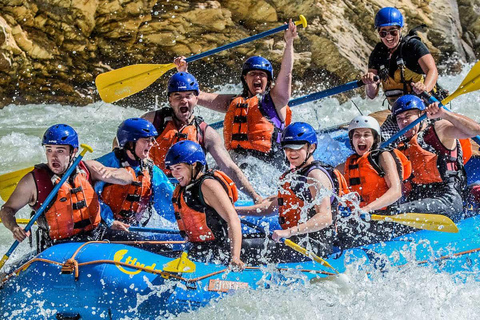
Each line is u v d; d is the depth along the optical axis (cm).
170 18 2709
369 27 3159
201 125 1250
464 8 3538
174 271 921
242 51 2842
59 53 2584
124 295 918
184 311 918
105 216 1059
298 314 921
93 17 2584
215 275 943
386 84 1470
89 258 948
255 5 2845
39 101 2595
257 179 1330
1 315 981
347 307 931
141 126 1073
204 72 2830
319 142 1540
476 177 1384
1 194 1077
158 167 1205
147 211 1127
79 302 938
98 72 2686
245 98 1370
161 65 1387
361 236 1048
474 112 2523
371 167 1078
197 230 970
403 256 1016
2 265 987
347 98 2905
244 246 995
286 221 996
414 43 1406
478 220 1146
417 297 959
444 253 1028
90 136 2211
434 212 1122
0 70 2447
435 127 1179
